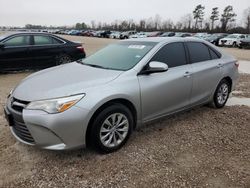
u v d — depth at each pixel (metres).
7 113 3.49
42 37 9.23
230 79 5.62
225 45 30.30
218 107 5.57
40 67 9.27
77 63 4.59
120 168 3.30
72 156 3.54
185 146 3.91
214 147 3.90
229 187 2.99
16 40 8.73
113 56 4.39
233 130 4.53
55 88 3.35
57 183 3.01
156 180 3.09
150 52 4.14
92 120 3.40
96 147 3.50
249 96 6.76
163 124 4.69
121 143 3.73
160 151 3.74
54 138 3.17
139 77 3.83
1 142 3.87
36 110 3.17
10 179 3.06
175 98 4.36
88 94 3.30
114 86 3.53
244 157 3.64
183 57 4.60
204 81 4.90
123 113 3.64
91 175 3.16
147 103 3.92
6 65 8.58
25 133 3.34
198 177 3.16
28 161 3.41
